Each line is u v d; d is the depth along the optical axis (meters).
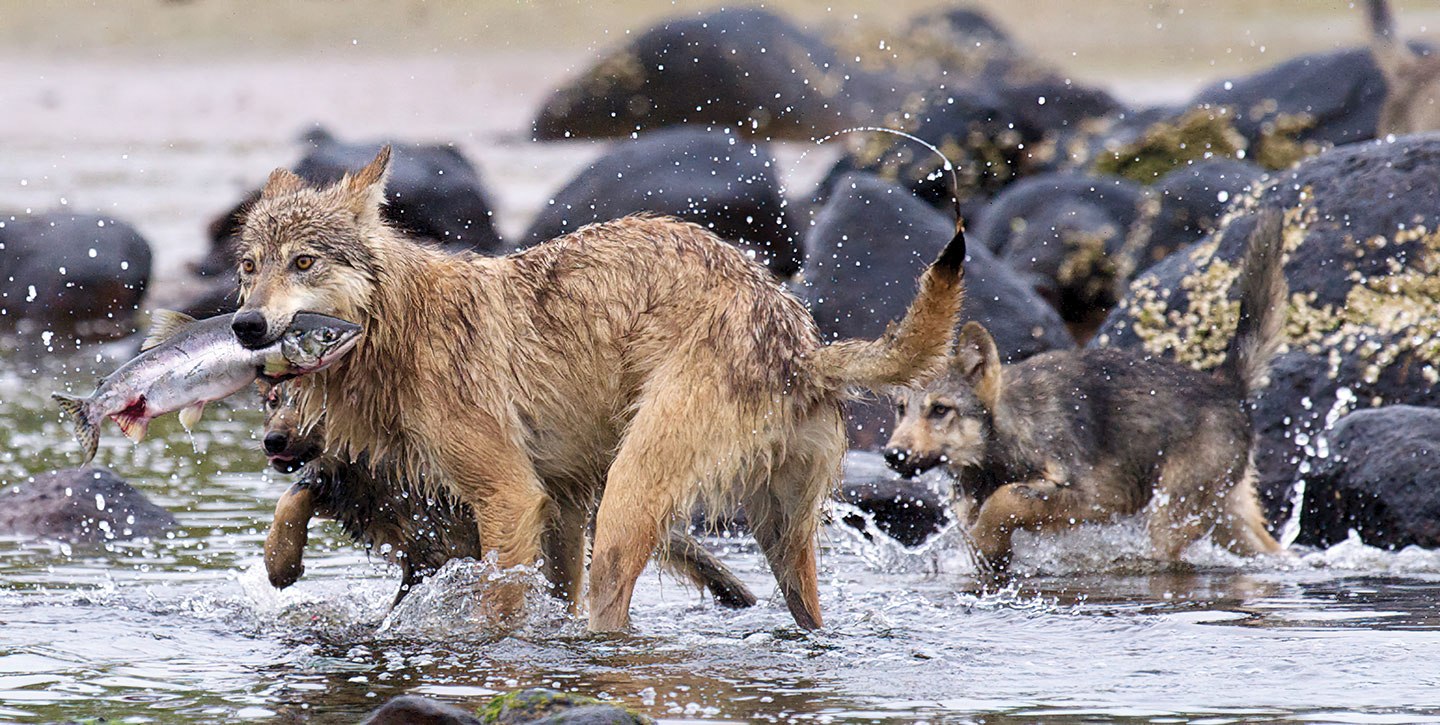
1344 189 24.80
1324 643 14.13
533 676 13.30
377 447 15.51
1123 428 20.66
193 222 49.28
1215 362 24.22
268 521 20.97
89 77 84.50
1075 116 49.22
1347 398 22.44
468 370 15.31
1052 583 18.31
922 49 71.50
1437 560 18.97
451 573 15.40
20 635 14.72
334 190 15.17
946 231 28.41
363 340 15.02
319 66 88.62
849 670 13.45
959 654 14.07
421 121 73.88
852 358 14.98
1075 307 34.28
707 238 15.71
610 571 14.83
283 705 12.27
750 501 15.62
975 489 20.72
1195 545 20.34
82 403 14.54
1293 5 101.44
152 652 14.18
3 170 58.25
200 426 28.61
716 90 67.38
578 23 92.94
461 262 15.68
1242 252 24.91
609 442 15.81
